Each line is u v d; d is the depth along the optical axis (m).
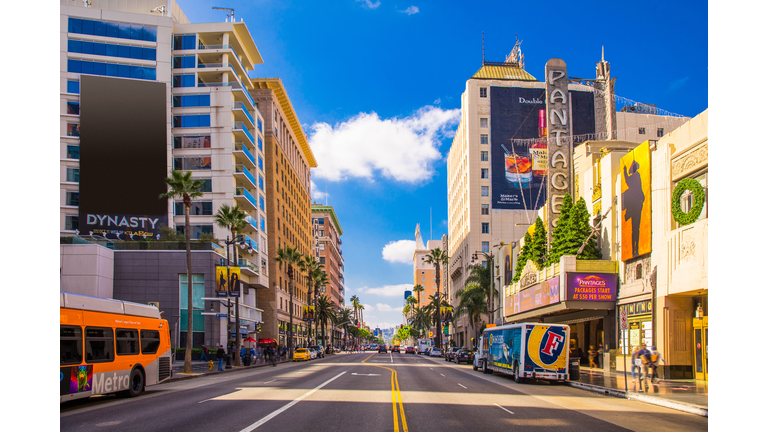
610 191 32.75
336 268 163.75
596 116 76.69
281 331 80.12
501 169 80.56
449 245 112.38
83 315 16.41
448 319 84.12
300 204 105.44
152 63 62.78
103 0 66.25
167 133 61.72
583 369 34.53
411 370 34.47
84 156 55.09
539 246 42.25
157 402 16.64
